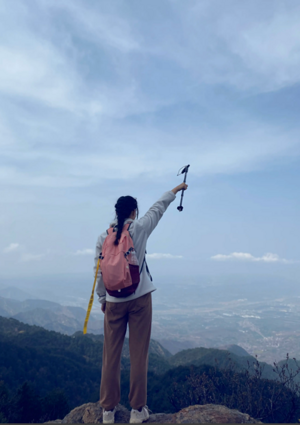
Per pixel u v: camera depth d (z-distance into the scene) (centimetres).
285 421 600
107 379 249
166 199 275
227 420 247
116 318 247
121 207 258
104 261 237
